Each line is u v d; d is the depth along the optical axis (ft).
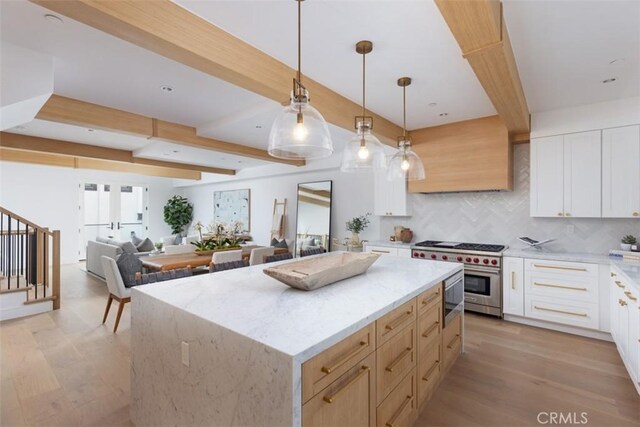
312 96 9.04
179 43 5.78
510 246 13.44
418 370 6.46
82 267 24.38
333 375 4.00
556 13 6.13
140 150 19.36
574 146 11.36
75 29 6.75
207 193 32.42
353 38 6.95
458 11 4.93
